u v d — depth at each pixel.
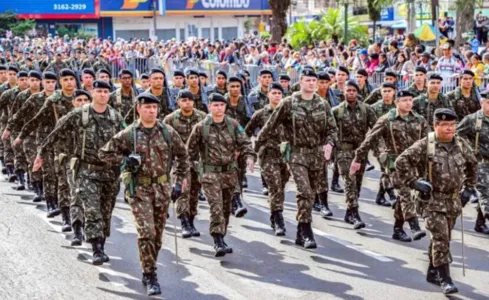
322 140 9.74
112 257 9.54
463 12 23.95
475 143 10.07
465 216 11.58
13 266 9.16
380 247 9.89
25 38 38.47
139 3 46.03
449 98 12.20
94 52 29.55
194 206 10.57
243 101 12.11
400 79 18.34
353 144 11.09
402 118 9.94
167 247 10.00
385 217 11.54
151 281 8.06
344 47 22.86
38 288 8.37
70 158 9.25
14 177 14.48
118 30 46.81
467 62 17.88
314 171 9.83
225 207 9.66
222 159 9.38
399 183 9.96
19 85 13.70
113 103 12.22
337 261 9.27
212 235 9.54
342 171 11.06
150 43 32.50
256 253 9.65
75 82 10.91
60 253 9.70
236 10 50.59
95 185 8.97
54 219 11.43
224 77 12.90
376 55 19.97
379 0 28.03
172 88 13.34
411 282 8.43
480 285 8.34
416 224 9.96
